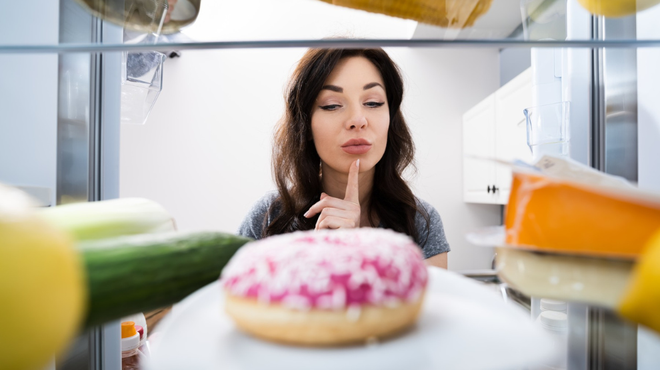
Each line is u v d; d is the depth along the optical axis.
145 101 0.86
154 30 0.38
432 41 0.34
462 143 2.82
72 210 0.27
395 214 1.11
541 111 0.65
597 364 0.40
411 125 2.80
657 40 0.33
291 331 0.24
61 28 0.41
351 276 0.24
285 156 1.15
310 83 0.97
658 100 0.45
